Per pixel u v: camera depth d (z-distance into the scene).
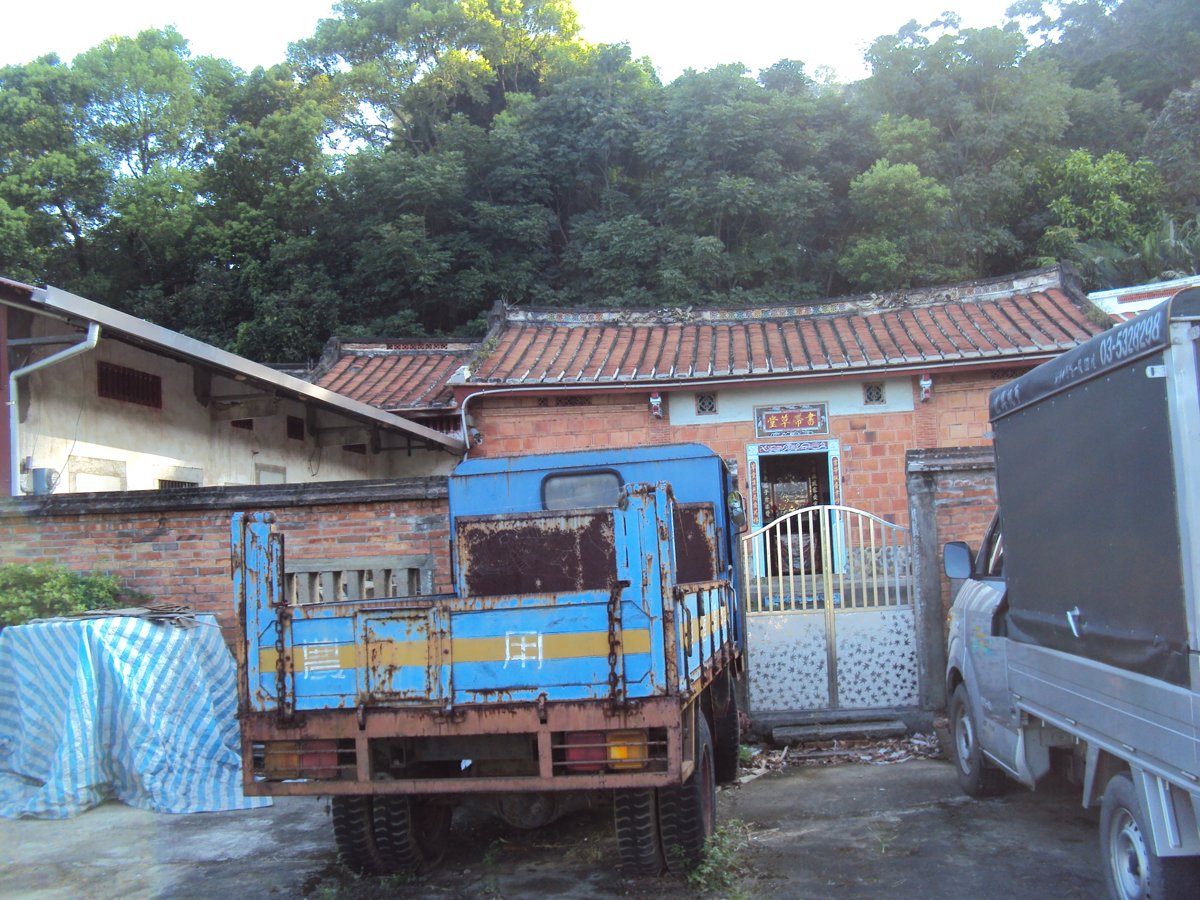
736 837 5.88
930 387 14.32
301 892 5.12
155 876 5.42
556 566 5.39
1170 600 3.44
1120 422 3.85
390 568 8.68
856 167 29.28
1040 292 15.95
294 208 31.05
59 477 9.38
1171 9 36.34
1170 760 3.45
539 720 4.42
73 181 29.41
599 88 32.16
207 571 8.67
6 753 7.09
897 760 7.89
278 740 4.62
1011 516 5.39
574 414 14.95
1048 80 31.06
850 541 9.12
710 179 28.38
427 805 5.41
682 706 4.43
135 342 9.26
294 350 27.38
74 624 7.09
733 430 14.75
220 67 36.66
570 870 5.33
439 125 32.75
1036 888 4.81
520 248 29.91
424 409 15.10
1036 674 5.04
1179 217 28.39
